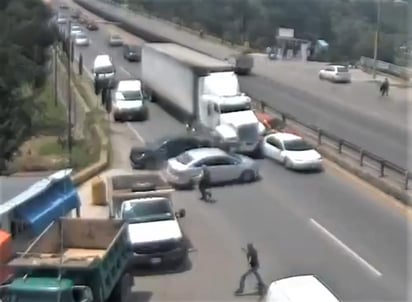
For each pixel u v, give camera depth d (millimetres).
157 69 50062
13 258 18719
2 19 56500
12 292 16031
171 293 19812
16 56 49469
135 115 45688
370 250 23219
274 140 35812
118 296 18734
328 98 54781
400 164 34000
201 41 92062
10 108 42438
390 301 19094
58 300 15898
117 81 56406
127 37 96438
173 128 43406
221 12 115688
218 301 19203
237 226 25797
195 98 41312
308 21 115812
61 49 66812
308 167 33750
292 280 17203
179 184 31156
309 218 26719
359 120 46188
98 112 47406
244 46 90812
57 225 19688
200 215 27219
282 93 56500
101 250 19781
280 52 82312
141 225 22078
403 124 45250
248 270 20359
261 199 29406
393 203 28719
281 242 24031
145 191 24766
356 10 122375
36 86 52750
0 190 25266
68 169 28641
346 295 19500
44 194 23625
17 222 22031
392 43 101625
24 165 35156
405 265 21828
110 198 26000
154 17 122938
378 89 60812
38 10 62406
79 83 58125
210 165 31406
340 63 78750
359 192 30375
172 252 21672
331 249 23312
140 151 34125
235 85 39750
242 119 37188
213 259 22438
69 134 31500
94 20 113188
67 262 16922
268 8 117125
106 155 35594
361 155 33438
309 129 41062
